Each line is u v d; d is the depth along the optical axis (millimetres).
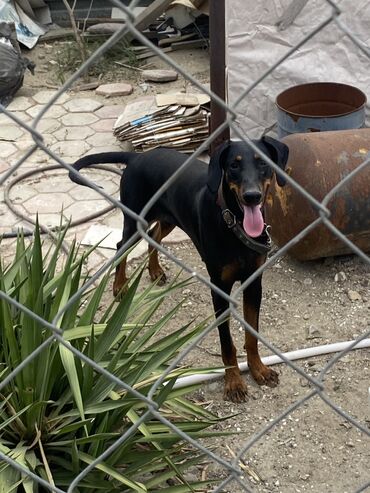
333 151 2807
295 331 2672
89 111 4660
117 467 1820
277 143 2178
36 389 1793
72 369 1706
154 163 2580
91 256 3137
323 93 3609
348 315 2746
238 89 3875
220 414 2293
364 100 3443
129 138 4016
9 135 4344
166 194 2531
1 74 4645
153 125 3992
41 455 1735
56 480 1753
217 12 3303
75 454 1688
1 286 1809
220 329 2291
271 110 3889
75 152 4125
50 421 1804
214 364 2508
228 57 3812
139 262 3092
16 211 3518
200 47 5629
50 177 3848
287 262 3061
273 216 2945
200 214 2268
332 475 2072
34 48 5730
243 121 3941
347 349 1303
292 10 3645
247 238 2141
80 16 6207
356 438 2189
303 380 2418
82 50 5363
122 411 1792
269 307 2807
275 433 2217
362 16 3625
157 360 1865
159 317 2766
